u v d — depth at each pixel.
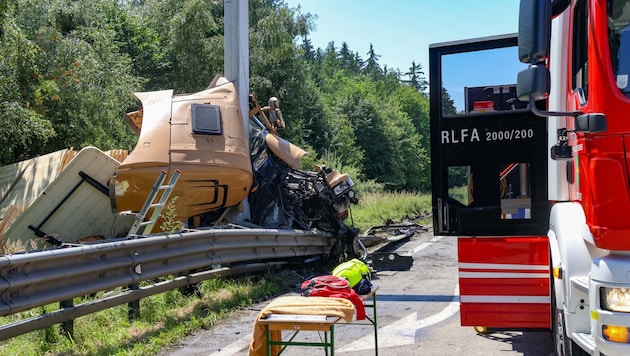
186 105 9.78
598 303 3.78
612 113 3.82
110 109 16.55
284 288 9.48
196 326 6.92
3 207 10.26
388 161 51.50
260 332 4.30
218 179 9.53
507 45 5.87
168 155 9.14
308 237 10.96
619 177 3.79
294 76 30.41
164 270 7.25
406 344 6.33
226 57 11.68
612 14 3.93
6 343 5.89
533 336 6.59
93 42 18.20
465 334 6.70
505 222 5.70
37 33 14.98
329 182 11.98
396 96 78.19
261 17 28.95
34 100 13.87
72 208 9.26
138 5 30.78
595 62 3.93
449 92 5.99
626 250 3.78
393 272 10.87
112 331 6.51
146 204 7.86
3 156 13.71
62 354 5.69
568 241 4.43
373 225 18.84
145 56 26.34
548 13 4.16
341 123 43.88
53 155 10.70
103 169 9.35
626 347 3.64
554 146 4.68
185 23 25.33
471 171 5.83
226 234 8.55
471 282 5.75
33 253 5.34
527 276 5.61
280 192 11.44
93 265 6.08
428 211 25.86
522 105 5.76
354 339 6.54
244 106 11.70
